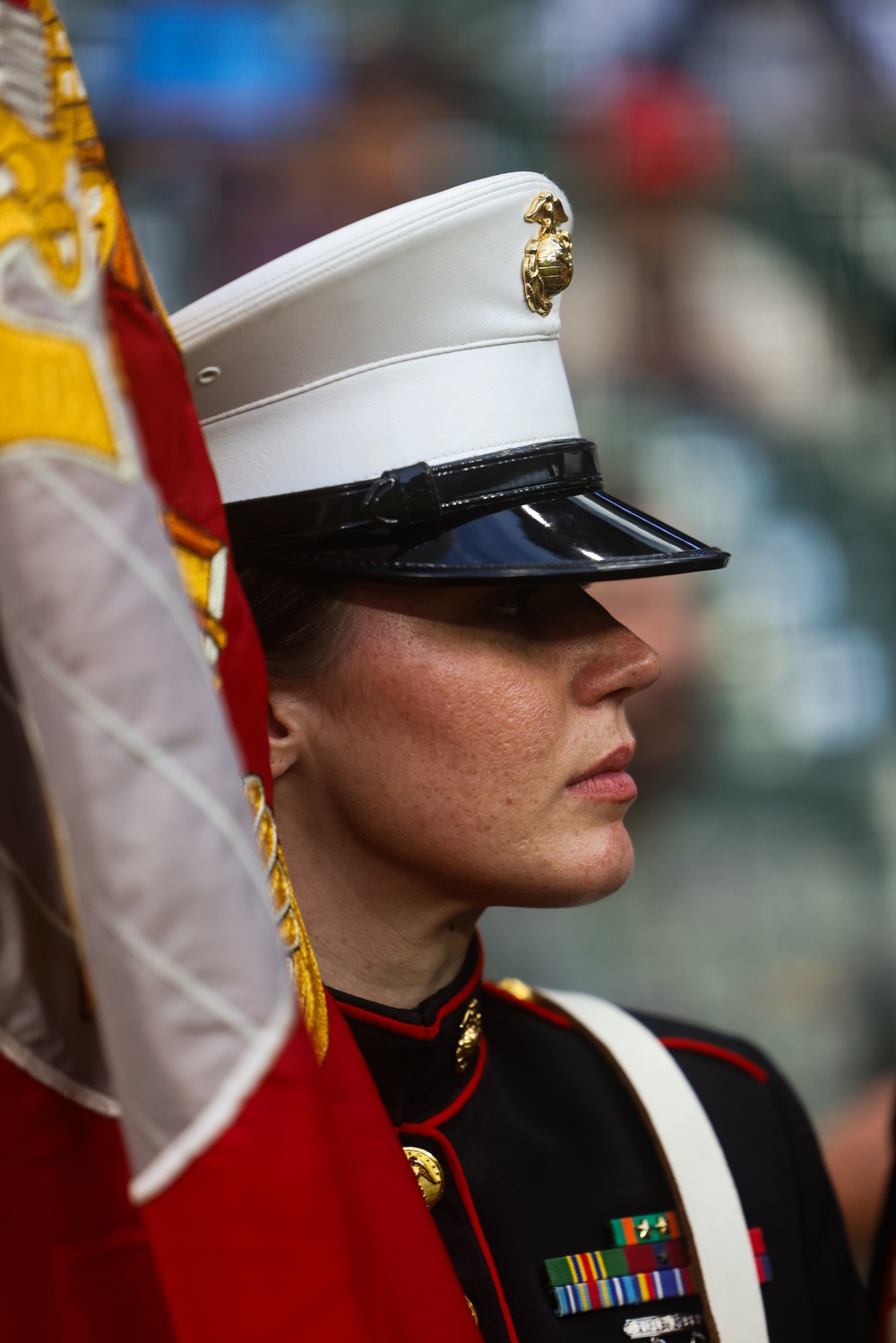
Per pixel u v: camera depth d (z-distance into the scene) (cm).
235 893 169
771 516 1099
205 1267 166
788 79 1159
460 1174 319
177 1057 165
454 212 291
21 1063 195
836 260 1155
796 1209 377
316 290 287
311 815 303
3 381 167
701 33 1139
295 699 294
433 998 322
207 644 213
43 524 165
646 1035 376
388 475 285
